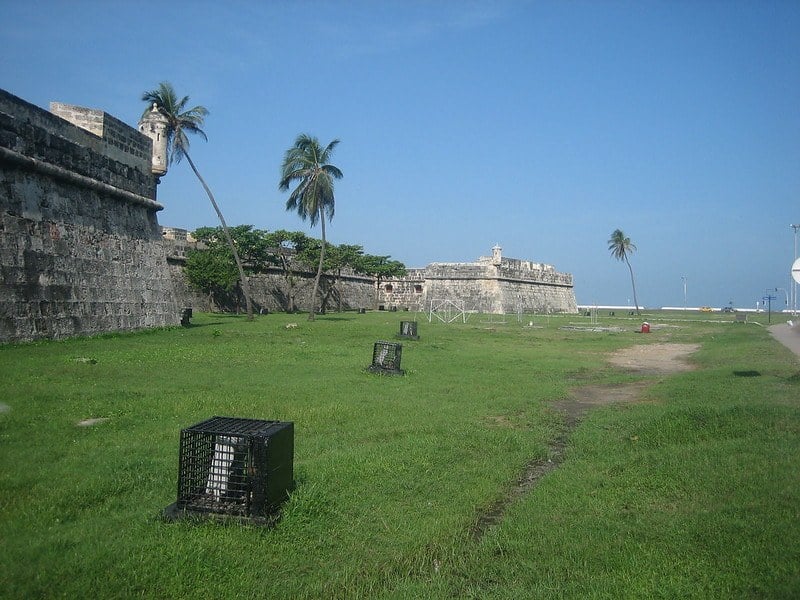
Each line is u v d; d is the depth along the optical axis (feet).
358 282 214.90
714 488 20.33
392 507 19.84
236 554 15.71
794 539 15.75
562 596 13.99
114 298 71.82
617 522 18.35
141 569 14.60
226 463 17.78
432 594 14.34
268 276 166.91
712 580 14.28
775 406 32.35
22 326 55.72
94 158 69.87
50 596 13.30
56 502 18.51
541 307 229.04
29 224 57.88
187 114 113.60
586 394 46.16
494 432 30.71
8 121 55.11
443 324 130.11
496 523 19.25
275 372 47.39
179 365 48.06
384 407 36.04
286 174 129.49
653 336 115.75
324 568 15.58
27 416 28.68
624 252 310.24
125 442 25.70
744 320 183.62
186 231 149.18
